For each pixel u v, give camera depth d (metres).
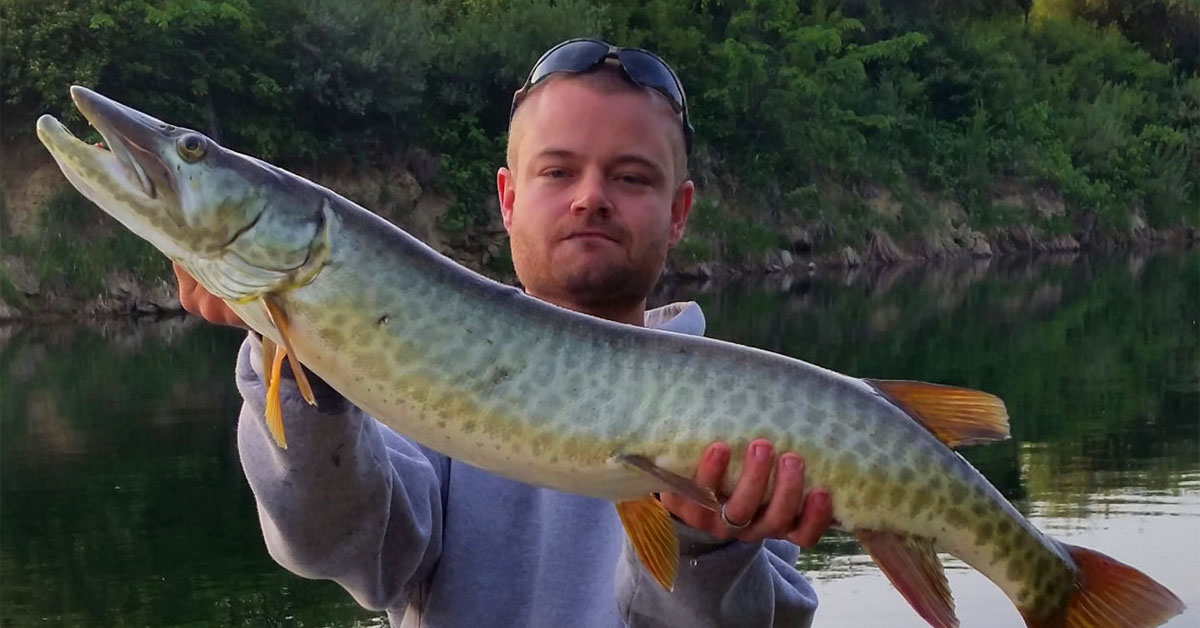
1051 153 50.78
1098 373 18.66
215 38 30.59
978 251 46.94
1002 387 17.36
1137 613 3.33
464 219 34.47
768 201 41.53
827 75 46.66
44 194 27.70
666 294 32.69
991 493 3.26
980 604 7.64
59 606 8.41
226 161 2.89
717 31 47.16
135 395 16.84
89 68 28.14
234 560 9.60
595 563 3.45
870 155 45.12
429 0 39.81
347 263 2.91
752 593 3.19
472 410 2.99
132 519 10.75
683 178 4.03
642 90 3.76
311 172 32.84
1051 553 3.35
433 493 3.48
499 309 3.03
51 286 26.39
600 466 3.05
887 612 7.50
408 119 34.31
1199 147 57.03
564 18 38.19
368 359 2.92
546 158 3.73
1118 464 12.16
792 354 20.33
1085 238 51.22
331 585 9.02
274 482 3.01
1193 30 66.88
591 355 3.07
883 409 3.18
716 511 3.01
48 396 16.78
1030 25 61.53
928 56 51.00
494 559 3.47
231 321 3.00
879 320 25.94
